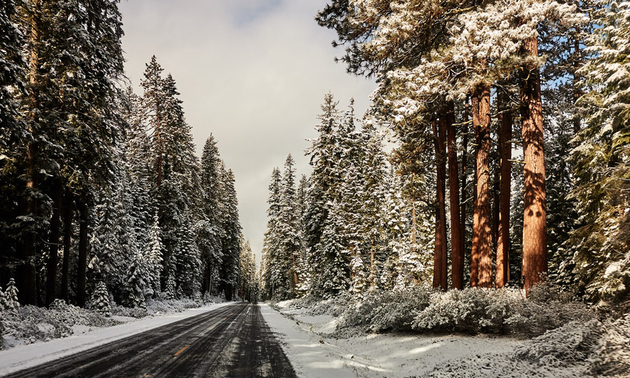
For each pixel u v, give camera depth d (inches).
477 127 570.6
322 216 1403.8
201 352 364.5
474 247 604.1
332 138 1384.1
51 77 631.8
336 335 624.1
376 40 564.1
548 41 656.4
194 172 1732.3
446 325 477.1
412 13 508.7
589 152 545.3
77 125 671.1
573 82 713.0
